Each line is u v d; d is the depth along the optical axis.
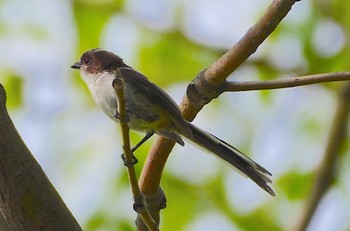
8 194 6.44
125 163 6.35
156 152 7.93
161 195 7.99
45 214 6.48
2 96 6.50
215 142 7.98
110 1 12.77
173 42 12.80
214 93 7.61
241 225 12.04
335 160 11.48
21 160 6.45
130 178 6.38
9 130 6.46
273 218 12.09
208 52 12.84
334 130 11.59
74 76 12.48
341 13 12.80
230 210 12.07
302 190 12.18
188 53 12.81
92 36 12.67
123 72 8.19
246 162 7.91
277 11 7.19
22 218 6.48
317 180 11.42
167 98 7.98
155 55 12.79
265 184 7.84
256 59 12.68
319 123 12.56
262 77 12.73
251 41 7.30
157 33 12.84
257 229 12.06
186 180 12.11
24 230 6.50
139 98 7.99
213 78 7.50
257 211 12.10
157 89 8.04
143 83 8.05
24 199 6.44
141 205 6.48
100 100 8.38
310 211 11.27
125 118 6.23
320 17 12.81
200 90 7.63
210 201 12.09
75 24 12.66
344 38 12.69
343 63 12.60
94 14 12.70
